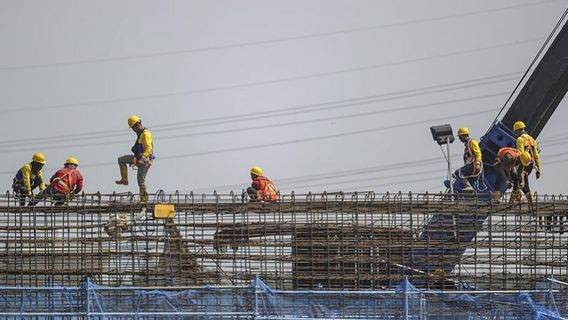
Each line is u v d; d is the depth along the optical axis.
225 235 79.88
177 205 79.50
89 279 75.56
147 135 81.88
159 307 74.62
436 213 80.19
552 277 78.44
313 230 79.88
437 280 80.50
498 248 80.88
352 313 74.62
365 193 80.00
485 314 74.62
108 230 79.62
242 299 74.19
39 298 75.00
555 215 81.31
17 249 79.50
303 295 74.25
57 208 79.75
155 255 79.50
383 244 79.81
